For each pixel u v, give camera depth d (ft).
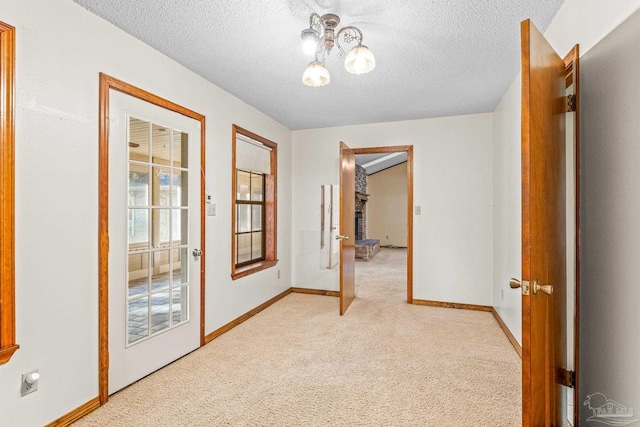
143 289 7.38
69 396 5.74
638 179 3.83
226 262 10.24
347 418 5.87
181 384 7.05
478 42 7.27
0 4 4.77
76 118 5.88
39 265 5.30
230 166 10.50
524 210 4.10
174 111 8.20
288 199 15.08
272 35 7.02
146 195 7.45
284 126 14.62
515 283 4.21
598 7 4.65
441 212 13.00
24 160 5.09
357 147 14.37
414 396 6.57
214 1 5.83
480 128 12.53
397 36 7.01
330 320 11.23
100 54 6.31
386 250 33.68
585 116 5.03
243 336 9.79
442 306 12.91
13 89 4.92
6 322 4.83
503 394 6.63
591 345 4.90
